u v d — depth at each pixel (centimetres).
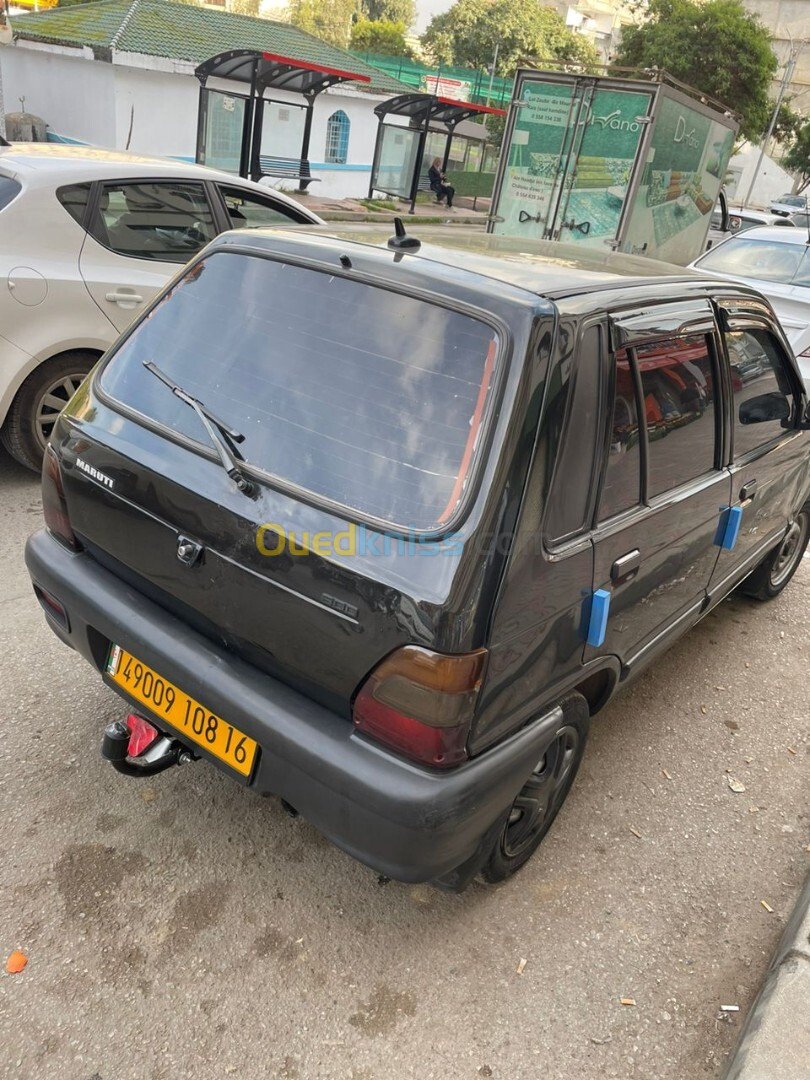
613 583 241
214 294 243
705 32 3092
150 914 238
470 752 196
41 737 296
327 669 197
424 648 182
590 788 318
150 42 2106
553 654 220
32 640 349
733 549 355
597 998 234
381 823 189
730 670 412
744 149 4756
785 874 289
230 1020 213
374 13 6850
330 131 2431
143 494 226
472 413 192
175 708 226
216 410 223
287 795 204
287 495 202
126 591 240
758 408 335
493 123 3294
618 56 3366
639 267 286
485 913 255
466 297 202
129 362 251
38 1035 203
